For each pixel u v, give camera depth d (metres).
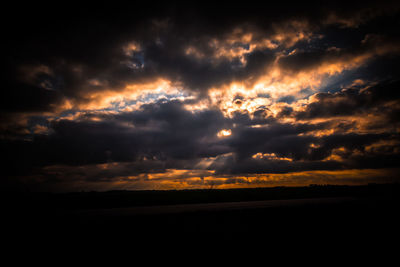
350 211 22.95
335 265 11.48
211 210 24.16
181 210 25.12
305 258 12.37
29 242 15.34
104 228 18.12
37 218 21.56
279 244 14.59
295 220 20.25
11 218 21.72
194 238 15.89
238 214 22.14
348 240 15.22
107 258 13.01
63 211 27.88
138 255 13.23
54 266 12.05
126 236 16.39
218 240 15.48
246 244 14.68
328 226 18.47
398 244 14.35
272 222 19.66
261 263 11.78
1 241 15.55
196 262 12.11
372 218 20.48
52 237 16.27
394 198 33.00
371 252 13.12
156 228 18.14
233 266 11.55
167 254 13.37
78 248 14.44
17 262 12.59
